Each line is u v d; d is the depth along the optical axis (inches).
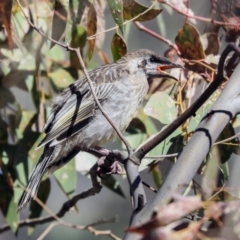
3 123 453.4
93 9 390.0
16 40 378.6
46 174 425.4
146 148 283.7
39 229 606.5
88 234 612.7
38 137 450.6
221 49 477.4
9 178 441.7
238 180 385.7
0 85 455.5
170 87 433.7
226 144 371.2
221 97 288.2
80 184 619.2
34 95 456.1
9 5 361.1
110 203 620.7
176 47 434.6
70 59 467.2
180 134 375.2
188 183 266.4
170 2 435.5
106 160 374.3
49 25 440.5
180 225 221.3
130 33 593.0
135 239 243.1
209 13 434.0
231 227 241.1
